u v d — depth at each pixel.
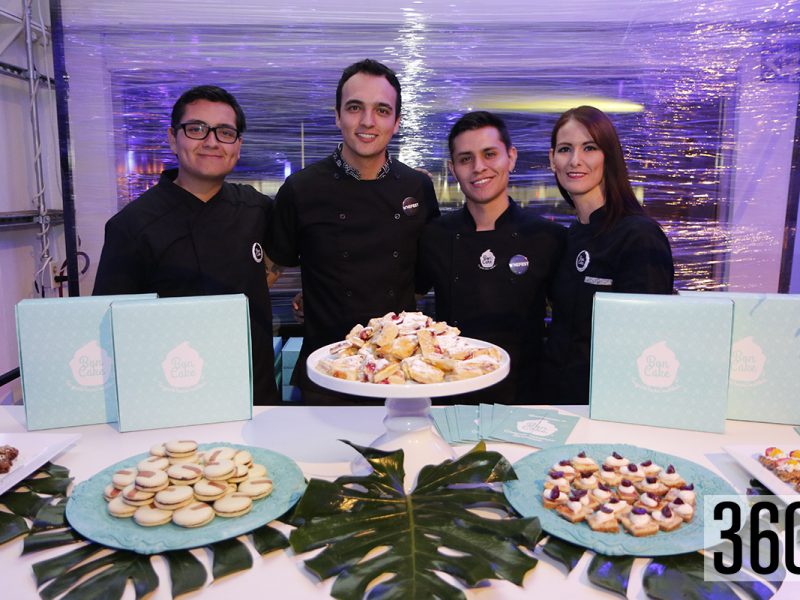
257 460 1.07
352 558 0.80
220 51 2.59
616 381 1.28
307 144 2.66
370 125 1.83
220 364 1.30
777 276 2.67
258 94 2.62
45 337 1.26
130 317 1.24
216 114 1.79
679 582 0.76
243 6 2.55
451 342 1.13
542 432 1.24
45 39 2.85
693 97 2.57
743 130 2.57
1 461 1.01
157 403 1.27
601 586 0.76
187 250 1.85
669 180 2.63
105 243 1.86
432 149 2.63
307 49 2.59
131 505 0.90
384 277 2.00
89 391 1.29
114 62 2.59
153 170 2.68
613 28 2.53
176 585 0.76
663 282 1.59
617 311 1.27
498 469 0.99
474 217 1.94
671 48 2.54
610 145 1.65
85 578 0.79
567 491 0.94
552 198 2.66
